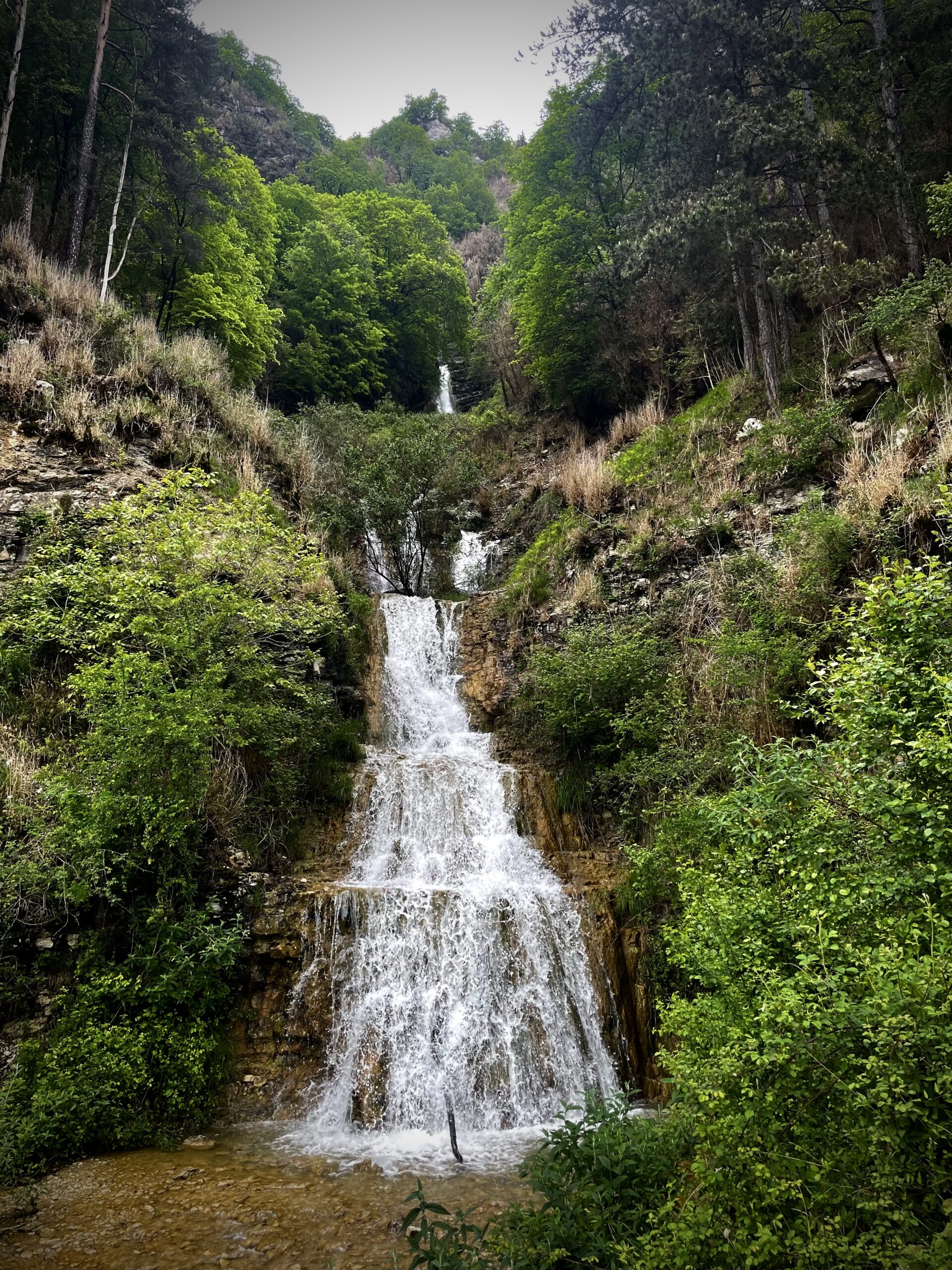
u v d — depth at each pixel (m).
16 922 6.33
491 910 7.58
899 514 7.84
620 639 10.09
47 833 6.56
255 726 8.35
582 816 9.71
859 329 11.60
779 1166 2.67
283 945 7.24
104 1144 5.61
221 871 7.55
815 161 11.91
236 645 8.33
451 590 16.33
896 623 3.67
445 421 22.27
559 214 19.59
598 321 18.06
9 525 9.27
